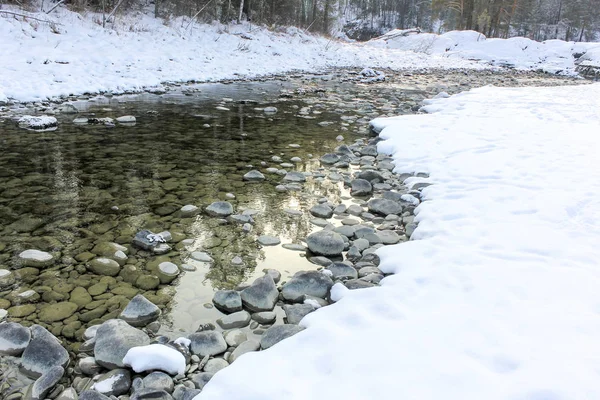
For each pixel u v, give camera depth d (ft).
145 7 66.85
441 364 6.56
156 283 10.14
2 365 7.39
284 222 13.91
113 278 10.25
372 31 213.25
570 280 9.00
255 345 7.98
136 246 11.80
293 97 40.65
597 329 7.20
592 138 22.03
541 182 15.56
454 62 95.35
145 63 46.16
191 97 37.37
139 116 28.84
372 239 12.71
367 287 9.85
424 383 6.18
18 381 7.07
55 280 10.03
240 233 12.99
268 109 32.91
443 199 14.98
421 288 9.32
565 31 215.72
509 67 97.96
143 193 15.75
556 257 10.26
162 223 13.35
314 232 13.26
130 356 7.22
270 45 72.90
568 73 91.76
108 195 15.39
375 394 6.05
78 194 15.34
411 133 24.27
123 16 58.34
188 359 7.62
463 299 8.62
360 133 27.25
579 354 6.52
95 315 8.86
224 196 15.88
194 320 8.89
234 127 27.27
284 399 6.11
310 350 7.33
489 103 34.99
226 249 11.96
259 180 17.84
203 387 6.64
